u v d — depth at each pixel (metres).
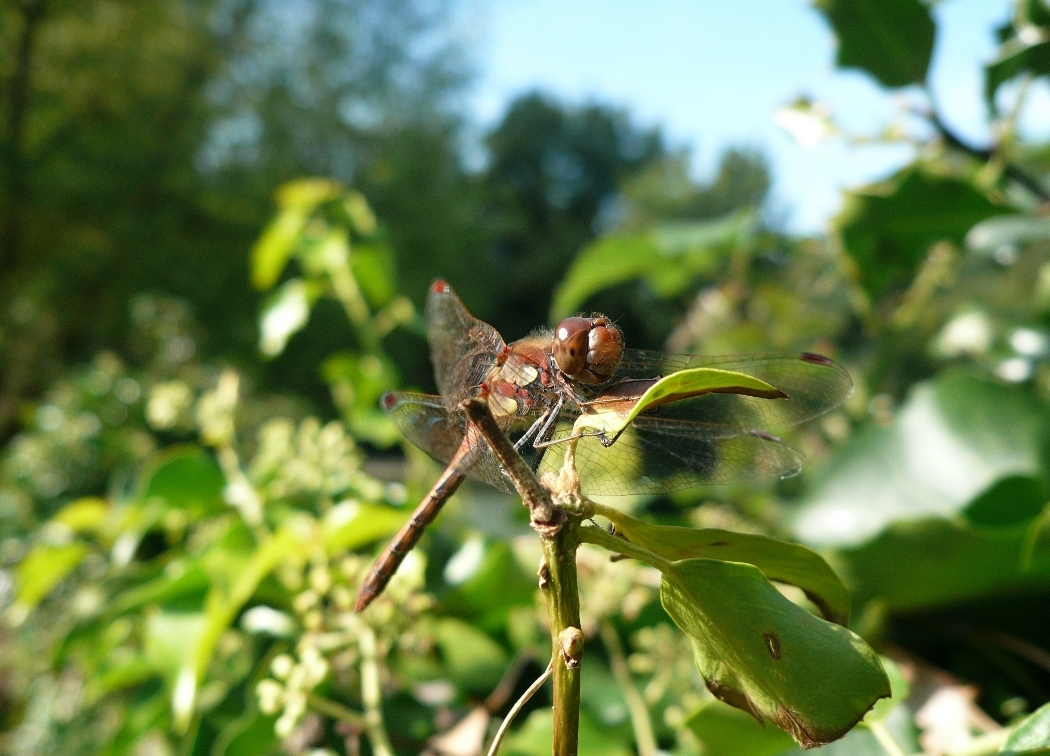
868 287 0.15
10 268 1.17
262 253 0.20
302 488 0.15
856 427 0.19
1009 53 0.13
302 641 0.11
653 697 0.11
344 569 0.11
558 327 0.09
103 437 0.30
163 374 0.50
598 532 0.06
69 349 1.15
